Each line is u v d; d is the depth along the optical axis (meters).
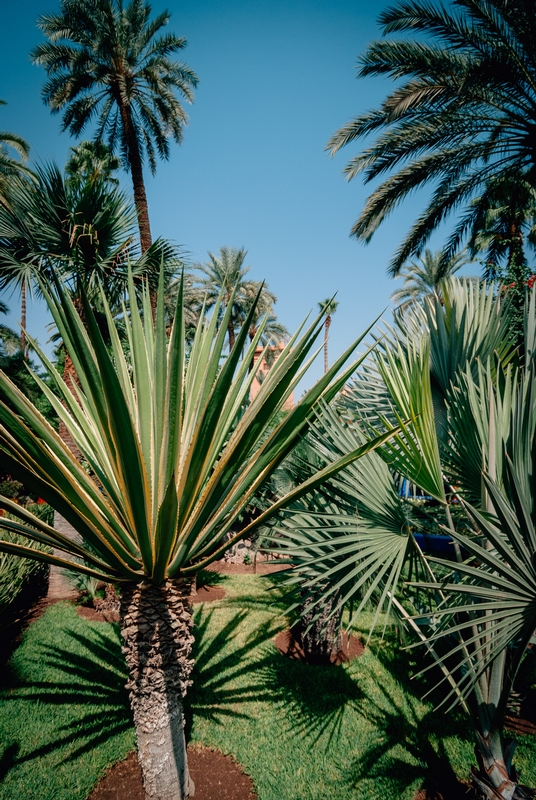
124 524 2.44
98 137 13.23
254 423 2.15
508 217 10.31
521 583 1.83
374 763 3.32
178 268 6.75
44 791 2.99
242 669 4.66
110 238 6.11
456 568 1.94
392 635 5.52
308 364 2.59
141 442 2.54
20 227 5.80
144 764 2.69
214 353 2.48
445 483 3.19
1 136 20.22
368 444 2.19
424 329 3.50
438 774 3.22
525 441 2.01
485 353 3.14
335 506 3.11
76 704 4.00
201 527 2.41
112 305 6.52
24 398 2.04
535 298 2.50
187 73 12.85
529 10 6.06
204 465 2.39
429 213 9.23
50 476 1.92
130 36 11.16
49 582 6.95
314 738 3.60
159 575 2.31
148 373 2.60
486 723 2.60
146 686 2.56
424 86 7.27
